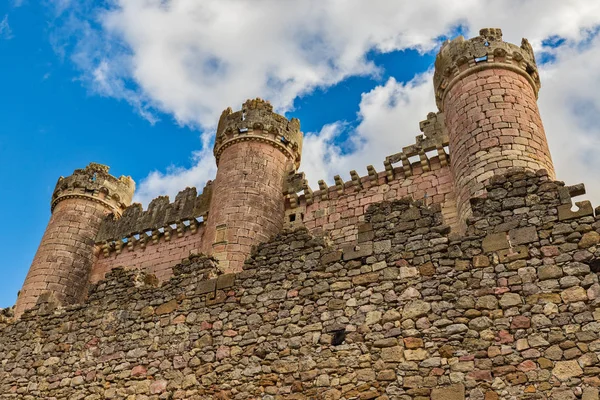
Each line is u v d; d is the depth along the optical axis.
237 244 25.95
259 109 31.58
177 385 14.02
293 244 14.86
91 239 34.47
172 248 32.41
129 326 15.91
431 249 12.92
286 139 30.97
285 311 13.80
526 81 24.52
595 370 10.20
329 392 12.09
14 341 17.67
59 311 17.72
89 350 16.09
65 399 15.41
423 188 25.28
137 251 33.62
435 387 11.16
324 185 28.48
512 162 20.91
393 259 13.22
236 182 28.48
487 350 11.16
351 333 12.62
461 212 21.19
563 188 12.43
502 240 12.31
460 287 12.12
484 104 23.09
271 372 13.03
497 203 12.88
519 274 11.74
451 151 23.72
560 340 10.72
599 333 10.50
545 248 11.83
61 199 35.69
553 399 10.21
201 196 33.16
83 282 32.88
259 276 14.79
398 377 11.59
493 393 10.66
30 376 16.52
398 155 26.73
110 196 36.47
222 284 15.18
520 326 11.16
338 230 26.50
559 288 11.26
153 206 34.75
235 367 13.55
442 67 25.84
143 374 14.68
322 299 13.49
